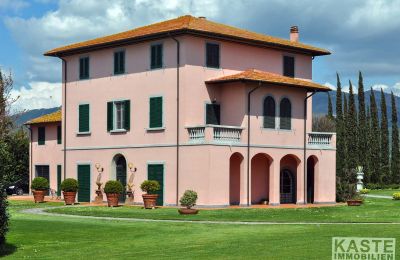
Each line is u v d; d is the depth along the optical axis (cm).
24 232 3136
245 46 5047
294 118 5038
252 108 4769
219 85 4872
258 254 2406
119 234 3098
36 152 6481
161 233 3117
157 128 4859
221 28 5009
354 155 9194
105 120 5297
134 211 4281
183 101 4697
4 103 5322
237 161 4784
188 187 4622
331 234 2861
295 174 5134
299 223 3488
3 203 2594
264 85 4841
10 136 5466
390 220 3612
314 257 2294
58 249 2714
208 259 2353
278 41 5294
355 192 5416
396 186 9219
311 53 5444
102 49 5334
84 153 5469
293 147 5016
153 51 4922
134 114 5053
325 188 5194
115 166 5238
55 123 6225
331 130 8312
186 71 4694
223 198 4569
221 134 4591
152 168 4891
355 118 9312
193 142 4603
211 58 4838
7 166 2600
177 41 4750
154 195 4544
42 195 5344
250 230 3145
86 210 4375
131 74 5091
